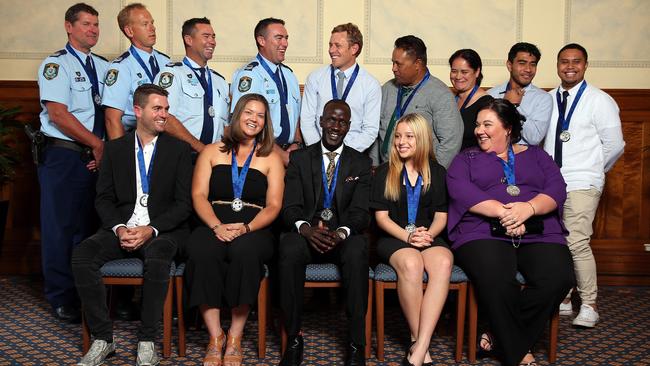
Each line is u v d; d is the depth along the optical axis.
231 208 3.50
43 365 3.25
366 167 3.60
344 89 4.07
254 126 3.49
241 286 3.20
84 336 3.35
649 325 4.08
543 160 3.60
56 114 3.87
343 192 3.54
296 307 3.24
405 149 3.52
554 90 4.34
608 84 5.17
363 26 5.12
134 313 4.03
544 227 3.45
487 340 3.42
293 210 3.50
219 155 3.56
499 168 3.53
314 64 5.13
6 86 5.10
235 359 3.23
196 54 4.14
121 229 3.38
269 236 3.44
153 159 3.54
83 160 3.99
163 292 3.25
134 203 3.53
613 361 3.41
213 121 4.12
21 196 5.21
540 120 4.12
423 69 4.00
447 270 3.27
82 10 4.02
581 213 4.12
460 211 3.48
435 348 3.59
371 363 3.34
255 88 4.10
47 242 3.96
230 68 5.12
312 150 3.62
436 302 3.26
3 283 4.98
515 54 4.20
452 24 5.13
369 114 4.05
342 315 4.21
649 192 5.19
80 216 4.05
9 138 5.15
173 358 3.37
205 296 3.21
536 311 3.28
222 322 3.92
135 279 3.30
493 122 3.54
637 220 5.22
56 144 3.97
